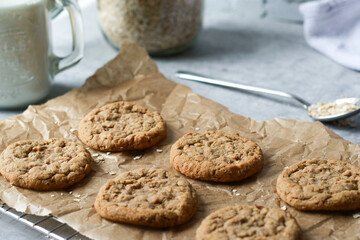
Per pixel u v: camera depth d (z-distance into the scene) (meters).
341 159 0.56
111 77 0.69
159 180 0.53
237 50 0.83
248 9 0.97
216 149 0.56
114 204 0.50
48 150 0.57
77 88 0.69
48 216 0.51
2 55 0.62
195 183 0.54
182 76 0.74
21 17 0.62
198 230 0.48
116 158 0.57
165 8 0.75
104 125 0.60
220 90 0.72
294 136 0.59
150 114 0.62
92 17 0.96
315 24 0.80
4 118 0.63
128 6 0.75
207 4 1.02
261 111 0.67
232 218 0.48
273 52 0.82
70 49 0.83
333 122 0.64
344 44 0.79
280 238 0.46
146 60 0.70
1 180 0.54
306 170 0.53
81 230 0.48
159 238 0.48
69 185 0.53
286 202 0.51
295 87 0.72
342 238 0.48
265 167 0.56
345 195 0.50
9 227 0.51
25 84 0.65
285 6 0.93
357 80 0.73
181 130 0.61
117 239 0.48
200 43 0.85
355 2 0.77
